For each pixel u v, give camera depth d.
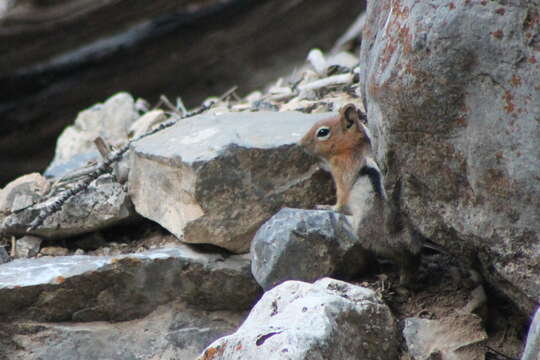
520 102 7.15
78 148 15.26
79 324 10.12
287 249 9.22
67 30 30.81
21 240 11.12
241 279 10.07
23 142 27.58
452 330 8.66
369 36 8.62
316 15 31.27
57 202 10.88
